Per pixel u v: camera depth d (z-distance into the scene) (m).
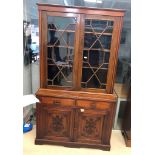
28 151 2.33
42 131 2.41
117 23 2.06
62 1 2.79
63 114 2.33
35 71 2.98
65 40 2.18
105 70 2.24
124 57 2.81
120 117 3.04
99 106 2.26
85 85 2.30
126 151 2.46
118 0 2.68
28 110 2.93
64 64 2.26
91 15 2.05
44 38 2.15
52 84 2.34
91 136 2.39
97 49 2.17
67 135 2.41
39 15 2.07
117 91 2.84
